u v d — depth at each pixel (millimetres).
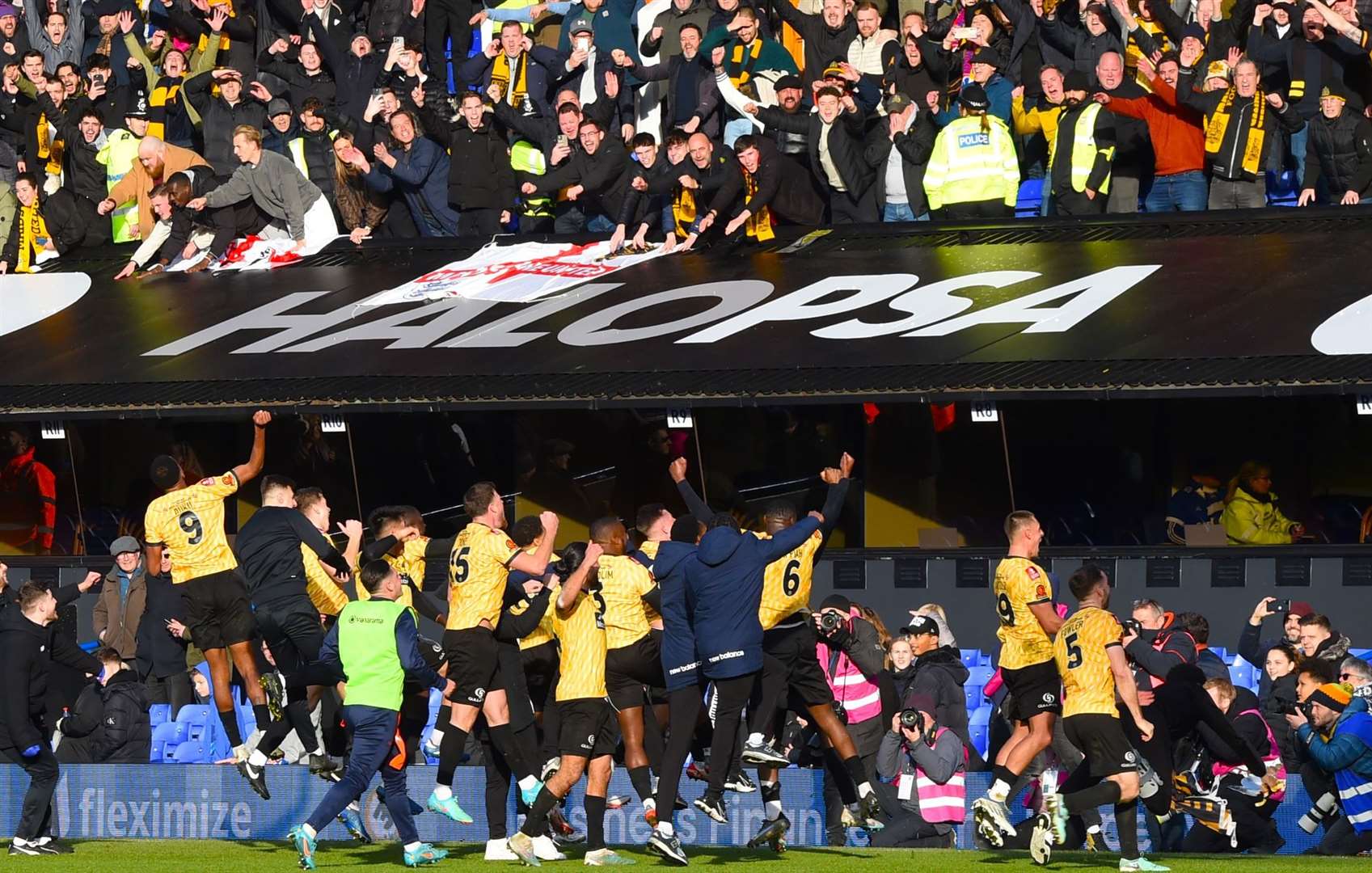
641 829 52156
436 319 72125
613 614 46094
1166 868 42469
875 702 51344
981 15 77188
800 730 51812
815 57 80312
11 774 55156
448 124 79875
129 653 65938
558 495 70500
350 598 54750
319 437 72750
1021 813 50406
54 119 87812
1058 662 43219
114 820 55344
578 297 72500
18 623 48656
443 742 46781
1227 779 47000
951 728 50375
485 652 46375
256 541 50375
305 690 51406
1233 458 64375
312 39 85250
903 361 63281
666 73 79938
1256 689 58625
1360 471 63125
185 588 52188
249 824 53781
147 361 71625
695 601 43969
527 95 83312
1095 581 43094
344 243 80625
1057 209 74062
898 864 44656
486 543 46469
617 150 76812
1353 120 70188
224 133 86500
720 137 79688
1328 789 48031
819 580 67875
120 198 84000
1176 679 45781
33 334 76188
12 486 75500
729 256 74875
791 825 50062
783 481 68312
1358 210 69875
